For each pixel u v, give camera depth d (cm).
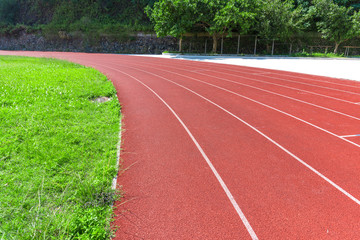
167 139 479
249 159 406
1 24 3544
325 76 1340
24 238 223
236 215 276
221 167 379
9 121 468
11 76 899
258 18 2747
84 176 330
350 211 285
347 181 347
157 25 2544
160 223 262
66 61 1672
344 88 1034
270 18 2778
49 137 430
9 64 1328
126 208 283
